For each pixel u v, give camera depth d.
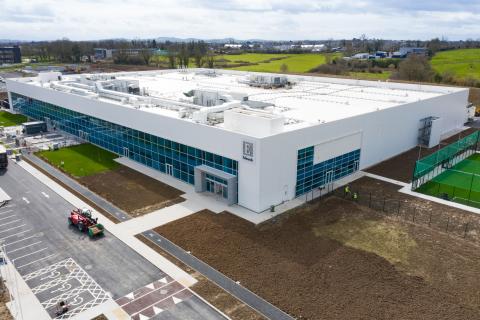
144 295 24.70
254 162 34.03
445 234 31.98
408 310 23.23
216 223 33.50
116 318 22.80
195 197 38.75
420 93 64.44
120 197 39.03
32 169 47.56
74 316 22.98
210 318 22.67
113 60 190.62
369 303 23.80
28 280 26.38
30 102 75.69
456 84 114.69
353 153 45.06
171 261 28.17
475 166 49.41
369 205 37.19
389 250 29.52
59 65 183.38
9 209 36.81
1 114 81.44
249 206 35.94
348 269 27.12
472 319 22.56
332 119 43.16
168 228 32.78
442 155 47.50
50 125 70.12
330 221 33.97
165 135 43.69
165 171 45.50
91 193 40.22
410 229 32.72
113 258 28.70
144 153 48.09
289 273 26.66
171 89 65.88
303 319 22.47
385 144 50.34
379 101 56.25
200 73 92.38
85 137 60.19
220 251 29.31
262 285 25.44
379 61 153.12
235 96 50.09
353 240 30.89
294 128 38.47
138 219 34.41
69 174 45.59
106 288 25.44
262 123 35.34
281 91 65.50
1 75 148.75
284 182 37.06
